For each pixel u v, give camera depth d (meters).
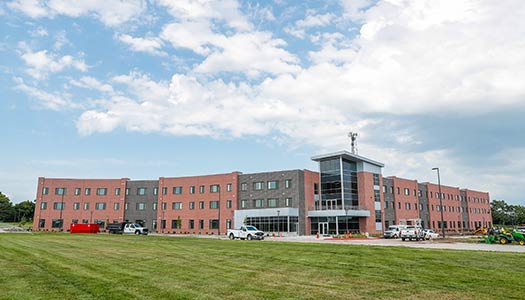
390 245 31.12
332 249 25.31
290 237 55.84
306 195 64.88
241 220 68.00
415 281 12.84
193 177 76.38
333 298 10.31
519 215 146.50
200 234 71.56
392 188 74.75
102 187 81.56
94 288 11.33
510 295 10.77
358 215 62.31
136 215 80.12
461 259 19.06
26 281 12.39
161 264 16.91
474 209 105.81
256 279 13.12
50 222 79.19
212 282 12.47
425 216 84.50
